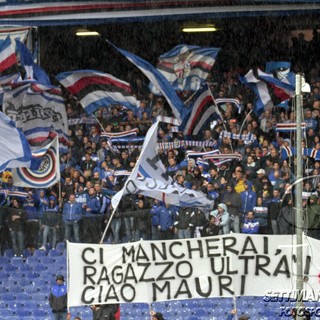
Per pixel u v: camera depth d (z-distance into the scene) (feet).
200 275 197.77
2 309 286.87
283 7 346.33
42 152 283.79
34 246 299.17
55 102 297.12
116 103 318.45
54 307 260.62
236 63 395.34
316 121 319.27
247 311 269.64
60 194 300.61
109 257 199.31
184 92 341.00
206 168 305.73
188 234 279.08
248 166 298.35
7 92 294.25
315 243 192.13
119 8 349.20
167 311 273.95
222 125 319.68
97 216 291.99
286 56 388.57
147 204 285.84
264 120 323.57
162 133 324.80
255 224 278.67
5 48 323.98
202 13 347.97
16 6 349.61
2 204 304.09
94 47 408.46
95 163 316.60
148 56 410.72
